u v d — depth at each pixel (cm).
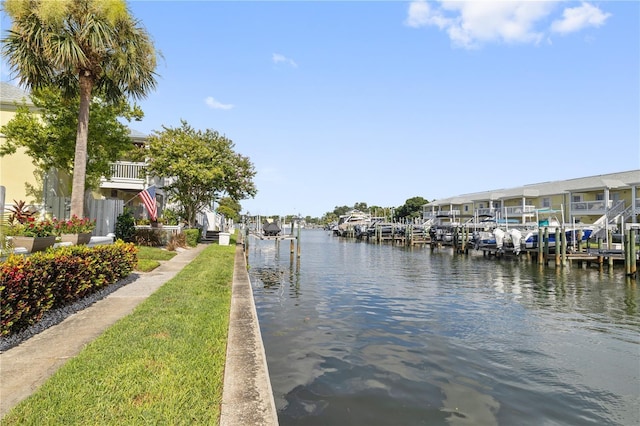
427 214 7300
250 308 883
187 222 3186
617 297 1645
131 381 441
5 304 566
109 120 1967
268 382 475
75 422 354
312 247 5084
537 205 5066
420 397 650
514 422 579
